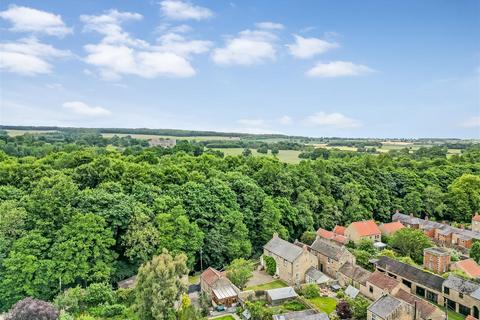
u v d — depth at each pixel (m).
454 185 140.38
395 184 141.50
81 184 92.56
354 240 104.69
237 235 89.06
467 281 70.00
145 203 84.25
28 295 65.81
